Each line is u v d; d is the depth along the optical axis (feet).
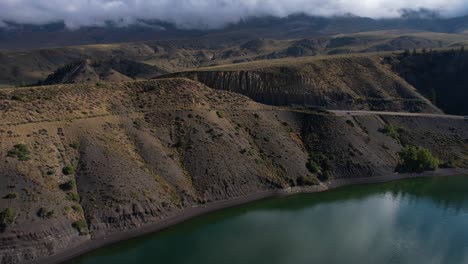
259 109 411.54
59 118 304.09
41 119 295.07
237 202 307.58
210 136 346.33
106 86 373.20
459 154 411.95
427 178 377.71
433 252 245.45
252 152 351.67
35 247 220.64
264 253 240.94
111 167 280.31
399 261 234.58
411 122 445.78
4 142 260.83
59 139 286.66
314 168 357.41
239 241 255.70
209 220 283.59
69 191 256.73
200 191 302.04
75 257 228.43
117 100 357.20
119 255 234.79
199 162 320.29
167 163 310.04
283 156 359.25
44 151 270.87
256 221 284.82
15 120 283.59
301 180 343.05
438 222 287.28
